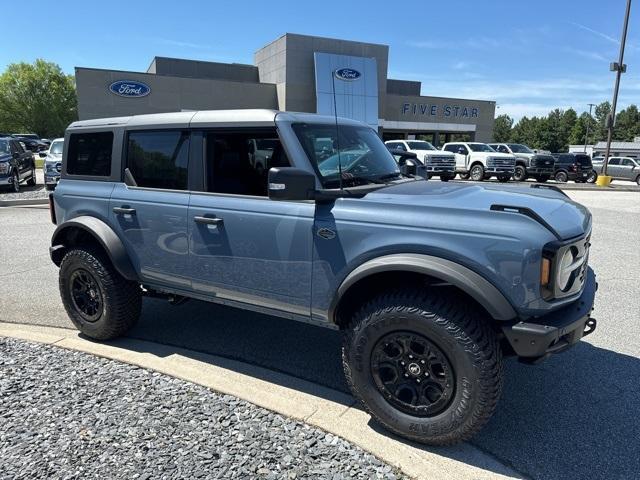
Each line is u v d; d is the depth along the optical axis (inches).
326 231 119.3
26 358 155.6
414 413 111.1
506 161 986.7
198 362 155.8
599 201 663.1
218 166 140.5
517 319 103.1
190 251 144.9
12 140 677.3
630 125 4904.0
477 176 1011.3
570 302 109.0
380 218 113.3
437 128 1638.8
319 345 171.3
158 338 175.9
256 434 114.7
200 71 1519.4
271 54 1400.1
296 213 124.3
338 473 101.3
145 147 156.0
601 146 2608.3
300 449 109.3
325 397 134.7
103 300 164.2
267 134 132.2
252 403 128.9
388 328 110.4
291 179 112.6
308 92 1352.1
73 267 168.4
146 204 152.3
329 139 137.8
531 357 108.5
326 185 126.4
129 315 167.3
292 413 124.3
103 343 170.2
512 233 100.3
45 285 239.1
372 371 114.8
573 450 112.2
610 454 110.9
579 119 4921.3
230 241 135.9
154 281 157.2
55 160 659.4
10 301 215.8
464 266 104.0
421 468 104.0
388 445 112.0
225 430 116.1
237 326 188.1
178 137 148.1
